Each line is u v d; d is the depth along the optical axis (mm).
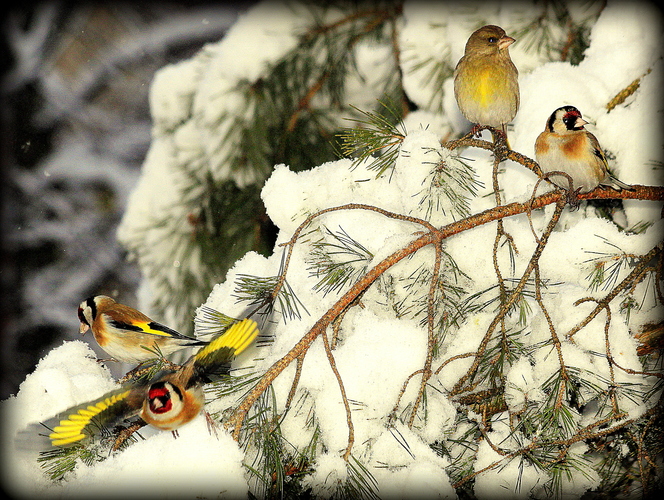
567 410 6309
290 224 6445
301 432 6336
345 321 6379
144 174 6840
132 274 8711
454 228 6344
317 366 6328
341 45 6785
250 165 6777
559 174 6352
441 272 6387
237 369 6328
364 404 6320
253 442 6309
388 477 6293
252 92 6773
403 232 6402
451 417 6328
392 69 6797
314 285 6406
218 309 6430
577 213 6531
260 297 6352
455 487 6320
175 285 6816
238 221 6805
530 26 6672
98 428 6281
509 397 6344
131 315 6461
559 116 6418
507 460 6324
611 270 6410
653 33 6570
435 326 6371
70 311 8594
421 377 6324
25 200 8867
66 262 8789
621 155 6516
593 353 6344
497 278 6391
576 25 6668
